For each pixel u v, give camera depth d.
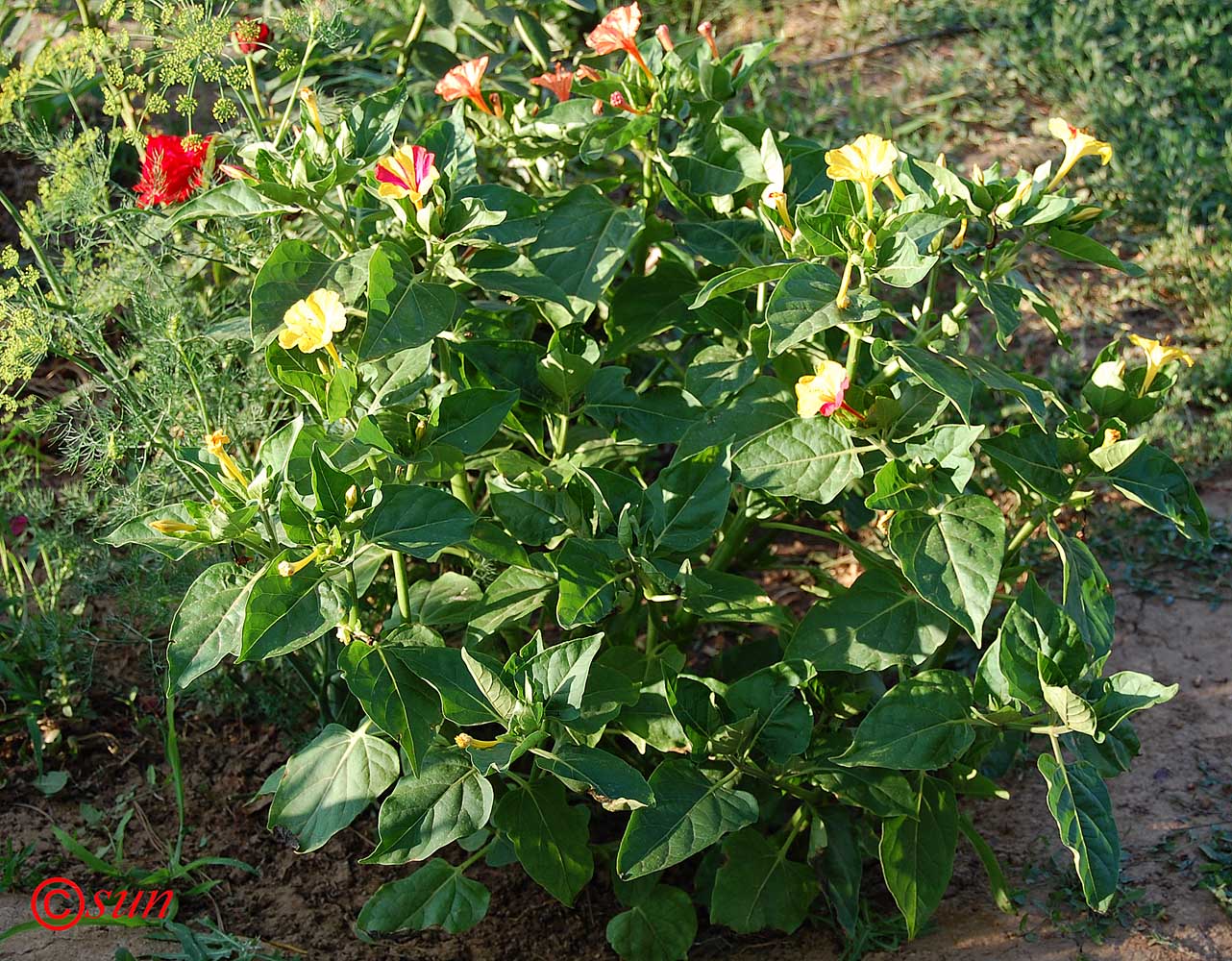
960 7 5.86
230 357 3.22
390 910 2.64
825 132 5.16
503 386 2.80
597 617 2.43
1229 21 5.50
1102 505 4.03
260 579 2.21
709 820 2.45
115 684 3.53
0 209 4.68
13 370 2.83
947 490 2.45
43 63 2.95
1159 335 4.44
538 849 2.61
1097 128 5.14
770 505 2.87
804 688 2.80
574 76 3.21
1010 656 2.38
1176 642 3.63
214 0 3.96
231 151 3.27
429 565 3.33
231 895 2.98
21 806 3.16
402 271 2.41
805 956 2.87
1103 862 2.28
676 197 2.95
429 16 4.00
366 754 2.55
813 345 2.69
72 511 3.34
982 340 4.42
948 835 2.62
